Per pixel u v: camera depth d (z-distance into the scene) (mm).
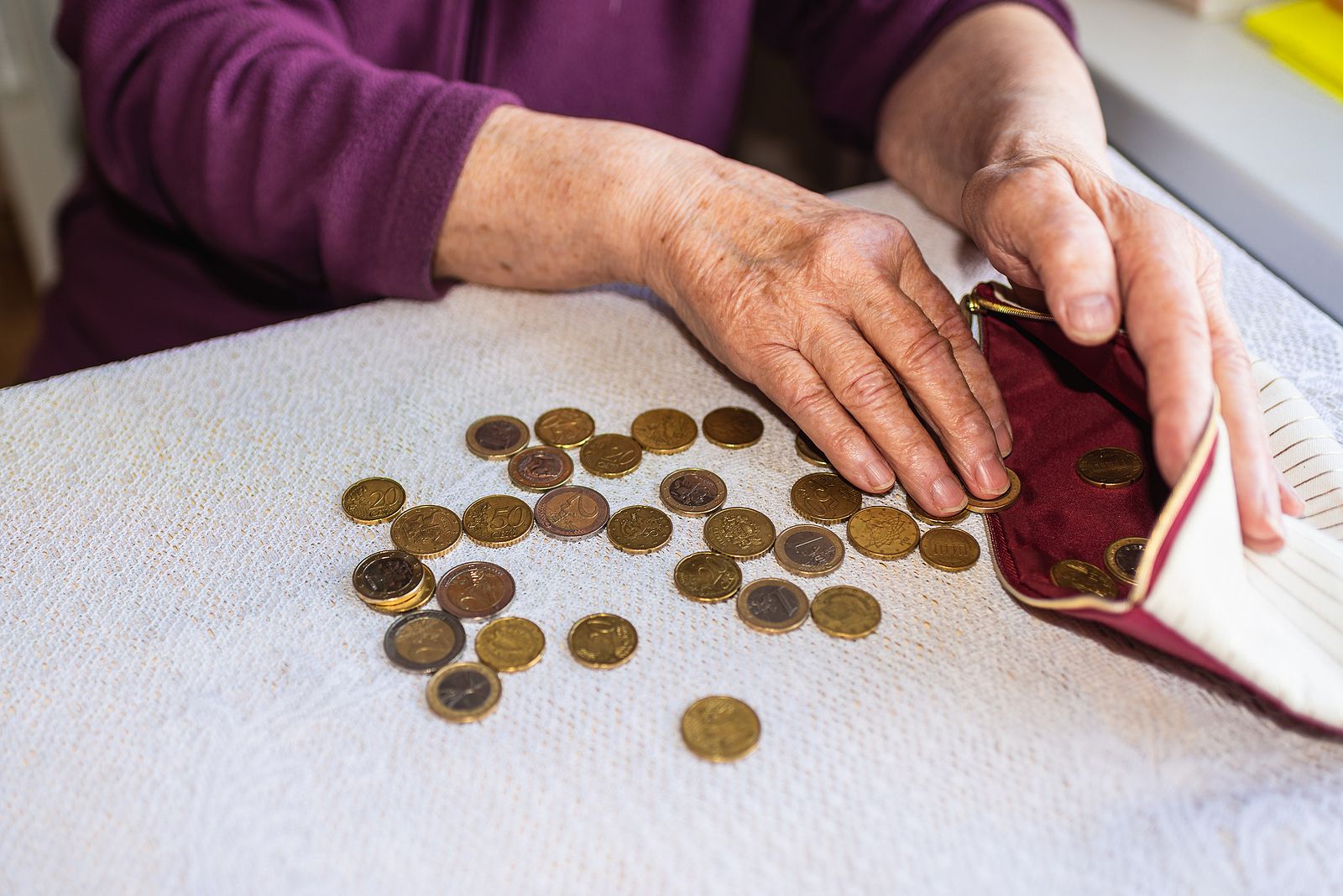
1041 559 623
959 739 541
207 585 625
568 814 513
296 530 659
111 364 777
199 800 521
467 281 869
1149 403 556
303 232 847
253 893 487
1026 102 844
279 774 531
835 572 632
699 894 483
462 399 756
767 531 657
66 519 663
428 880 490
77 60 944
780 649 587
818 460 708
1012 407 712
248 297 1067
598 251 795
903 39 1007
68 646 590
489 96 812
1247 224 985
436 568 639
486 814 514
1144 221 616
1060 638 591
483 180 795
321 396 754
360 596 613
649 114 1131
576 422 737
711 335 743
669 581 629
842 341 675
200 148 841
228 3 878
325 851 501
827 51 1098
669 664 580
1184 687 564
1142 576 507
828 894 481
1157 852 494
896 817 509
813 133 1480
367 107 803
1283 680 519
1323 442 633
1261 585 571
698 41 1096
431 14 1015
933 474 650
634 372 784
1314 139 1017
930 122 946
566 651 588
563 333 819
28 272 2316
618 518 665
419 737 546
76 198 1196
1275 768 527
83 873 495
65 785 528
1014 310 699
